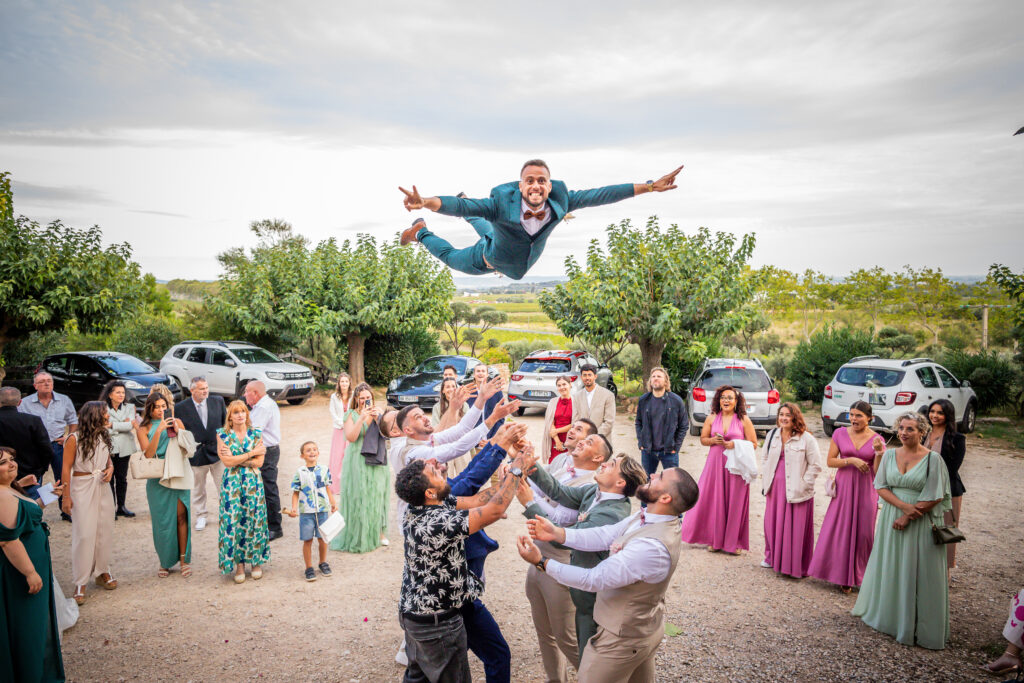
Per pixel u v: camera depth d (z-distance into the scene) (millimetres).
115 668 4500
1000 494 9289
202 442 7668
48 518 8266
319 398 19672
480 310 29594
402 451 5047
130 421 8375
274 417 7461
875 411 12289
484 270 3309
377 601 5637
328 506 6184
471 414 5031
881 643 4836
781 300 36094
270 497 7422
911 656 4629
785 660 4551
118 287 16359
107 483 5918
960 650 4727
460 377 16625
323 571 6258
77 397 15609
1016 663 4273
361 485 6914
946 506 4715
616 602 3143
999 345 25719
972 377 16250
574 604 3678
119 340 22641
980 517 8180
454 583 3348
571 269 17281
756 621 5191
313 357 23172
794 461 6031
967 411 13500
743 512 6723
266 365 17297
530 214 2725
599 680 3168
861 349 17828
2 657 4004
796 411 6129
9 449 4113
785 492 6152
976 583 6043
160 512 6137
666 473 3188
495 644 3758
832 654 4645
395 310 19312
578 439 4363
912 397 11992
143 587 5977
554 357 15758
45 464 6551
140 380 15250
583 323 17078
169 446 6137
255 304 19516
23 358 20141
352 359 20859
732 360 13406
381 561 6676
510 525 7992
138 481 10320
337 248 20875
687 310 15984
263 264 20875
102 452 5809
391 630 5078
